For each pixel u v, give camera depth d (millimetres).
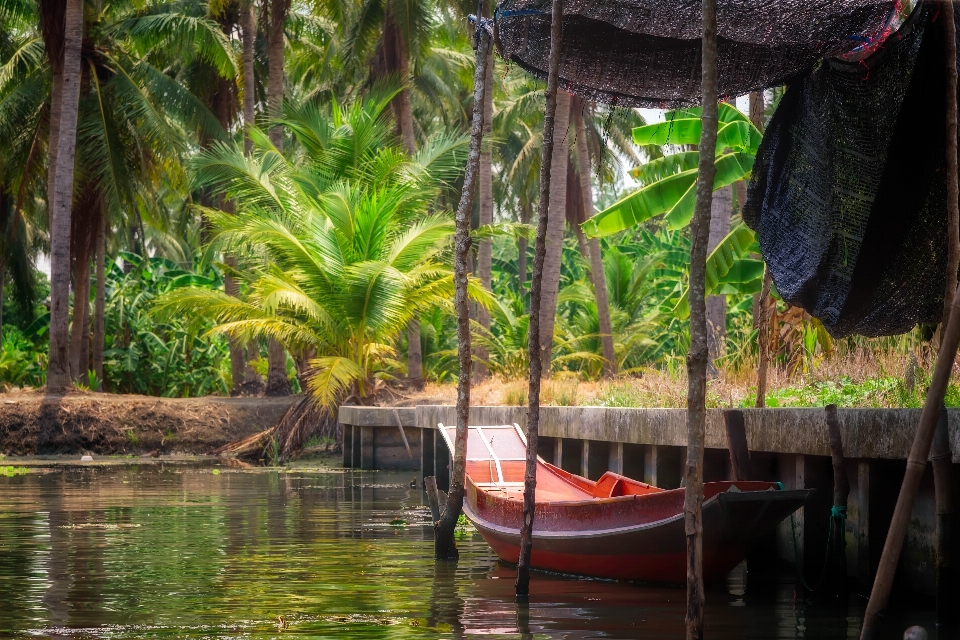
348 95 38375
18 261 36750
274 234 24531
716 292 18422
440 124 46344
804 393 12359
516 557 10547
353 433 25016
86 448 28094
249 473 23531
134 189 32281
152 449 28453
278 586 9328
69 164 27938
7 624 7598
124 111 29906
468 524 14648
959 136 8867
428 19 29531
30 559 10859
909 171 9516
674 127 16531
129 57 31828
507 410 17125
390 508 16125
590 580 9883
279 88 31297
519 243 45969
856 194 9617
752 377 14469
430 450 21000
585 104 26656
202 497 17875
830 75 9758
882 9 8992
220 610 8180
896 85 9133
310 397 27391
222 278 39969
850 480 9055
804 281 10016
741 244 16906
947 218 8875
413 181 26500
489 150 29297
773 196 10484
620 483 10977
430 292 25734
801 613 8180
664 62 9805
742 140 16281
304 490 19312
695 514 6383
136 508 15992
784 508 8547
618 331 36625
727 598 8898
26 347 39250
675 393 14234
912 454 5676
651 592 9211
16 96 30281
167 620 7762
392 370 36688
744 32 9195
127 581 9531
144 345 38312
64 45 28141
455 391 27141
